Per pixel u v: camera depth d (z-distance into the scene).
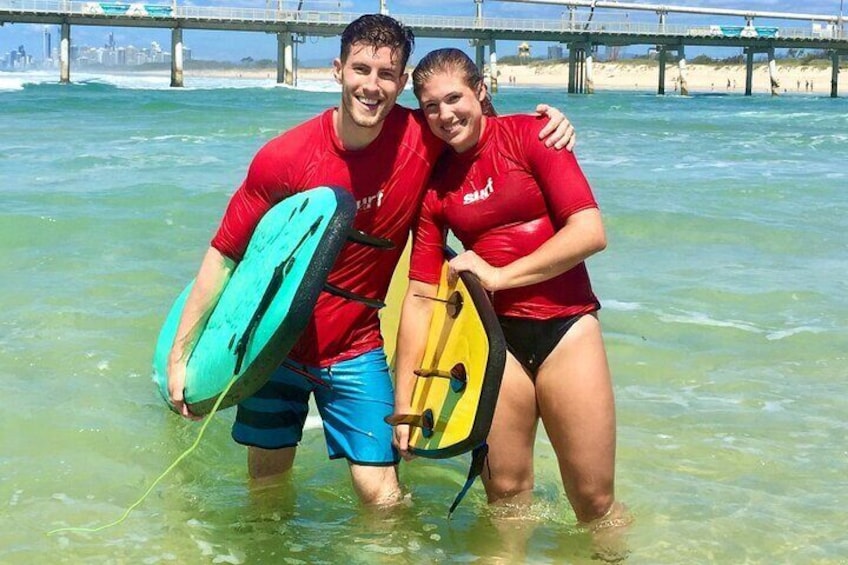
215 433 4.52
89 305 6.21
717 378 5.20
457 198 3.40
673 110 38.00
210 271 3.66
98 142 16.66
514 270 3.24
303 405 3.87
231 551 3.44
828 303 6.63
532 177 3.30
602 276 7.35
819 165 15.14
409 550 3.46
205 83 73.69
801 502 3.81
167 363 4.15
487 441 3.50
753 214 9.95
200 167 13.03
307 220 3.24
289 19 53.88
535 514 3.69
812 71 114.25
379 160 3.47
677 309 6.46
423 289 3.51
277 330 3.16
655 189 11.77
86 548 3.41
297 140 3.50
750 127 25.62
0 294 6.39
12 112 25.02
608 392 3.37
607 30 60.19
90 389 4.88
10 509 3.67
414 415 3.42
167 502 3.81
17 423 4.45
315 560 3.38
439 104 3.26
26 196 9.94
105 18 51.34
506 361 3.34
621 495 3.85
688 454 4.25
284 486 3.99
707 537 3.53
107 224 8.61
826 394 4.97
